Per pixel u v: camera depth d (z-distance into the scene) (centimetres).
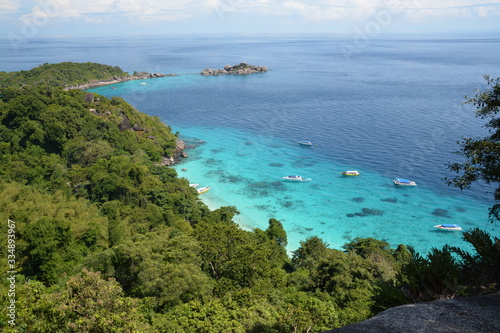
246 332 2736
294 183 9625
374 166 10531
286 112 16900
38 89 11900
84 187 8488
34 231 4959
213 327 2761
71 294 2802
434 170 10019
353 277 4253
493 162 1395
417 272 1109
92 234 5697
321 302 3219
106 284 2848
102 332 2453
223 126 14900
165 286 3534
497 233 7106
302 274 5016
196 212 7719
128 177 8275
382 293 1124
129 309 2720
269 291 3688
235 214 8075
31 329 2517
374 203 8525
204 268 4644
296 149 12112
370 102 18375
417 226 7544
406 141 12250
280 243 6700
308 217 7981
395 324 748
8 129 10325
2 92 12638
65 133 10531
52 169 8938
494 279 1044
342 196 8894
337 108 17362
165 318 3058
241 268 4091
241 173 10300
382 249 6281
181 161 11188
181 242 4481
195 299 3497
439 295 1047
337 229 7519
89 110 11894
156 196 7744
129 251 4028
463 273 1109
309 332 2850
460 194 8788
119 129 11975
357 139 12769
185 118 16162
